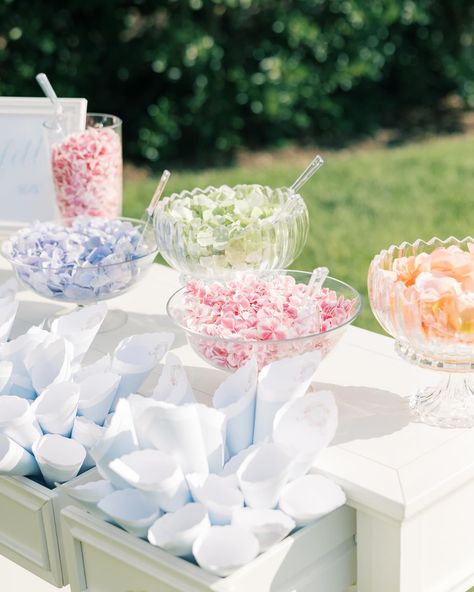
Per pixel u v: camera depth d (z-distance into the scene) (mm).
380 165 5285
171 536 1107
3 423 1259
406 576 1245
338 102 5836
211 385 1525
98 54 5172
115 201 2088
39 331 1479
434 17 5758
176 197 1787
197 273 1634
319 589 1239
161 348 1405
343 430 1358
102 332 1753
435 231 4320
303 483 1192
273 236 1610
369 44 5504
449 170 5102
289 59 5375
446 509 1274
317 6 5336
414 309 1257
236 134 5578
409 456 1283
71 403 1287
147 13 5129
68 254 1659
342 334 1407
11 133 2213
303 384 1246
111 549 1186
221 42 5238
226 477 1158
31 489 1298
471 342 1263
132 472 1109
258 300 1405
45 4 5012
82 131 2061
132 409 1202
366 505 1221
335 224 4488
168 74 5195
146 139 5367
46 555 1330
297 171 5273
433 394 1422
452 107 6078
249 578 1111
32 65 5070
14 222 2248
